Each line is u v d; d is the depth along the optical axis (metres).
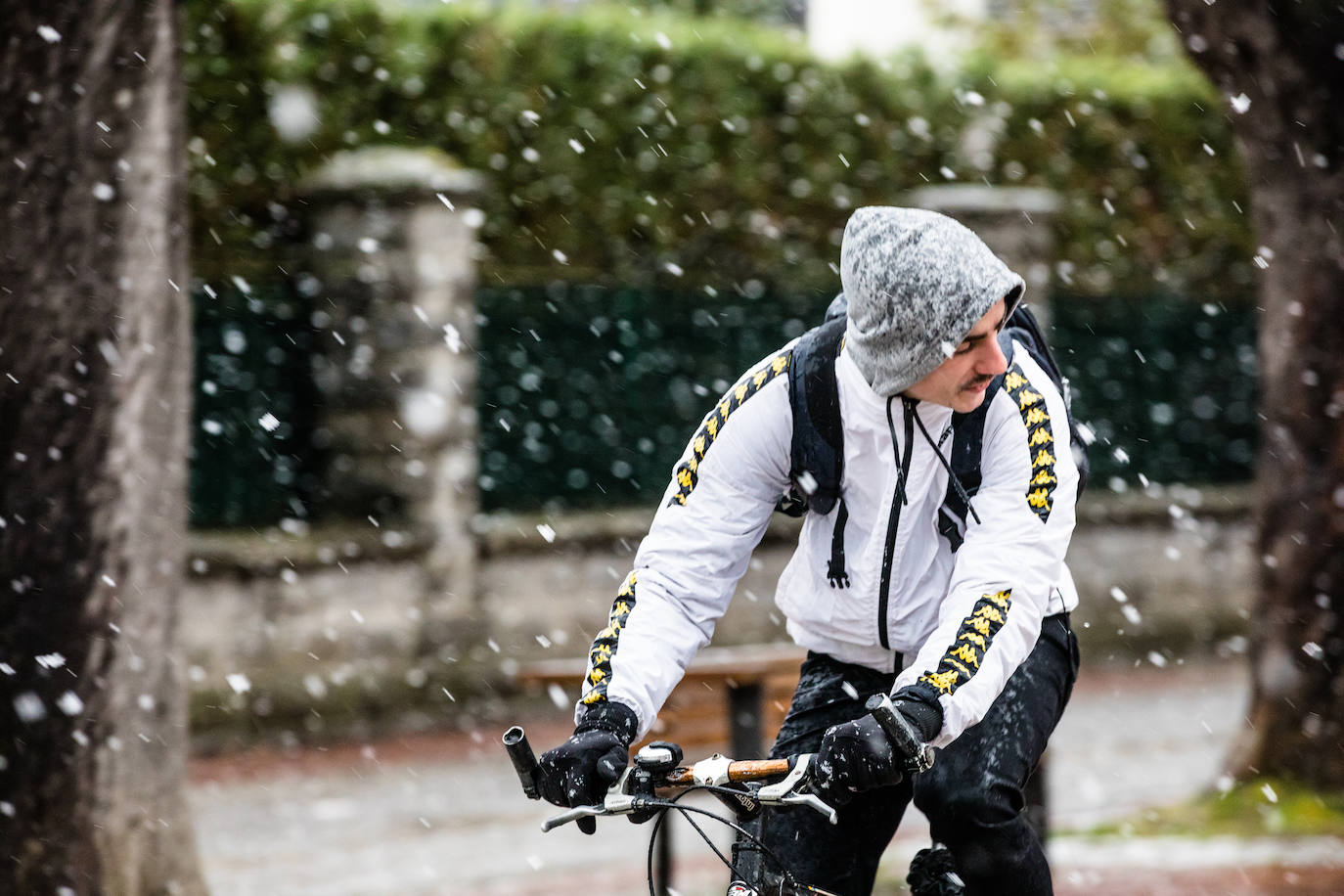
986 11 58.41
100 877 14.98
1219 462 41.22
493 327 31.84
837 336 7.86
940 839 7.75
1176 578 38.91
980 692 7.07
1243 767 22.31
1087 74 41.25
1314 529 21.97
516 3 34.47
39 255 14.87
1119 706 31.61
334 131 31.34
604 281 34.50
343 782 25.09
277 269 30.33
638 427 33.38
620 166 34.50
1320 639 21.92
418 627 29.80
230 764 26.56
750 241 36.22
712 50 35.69
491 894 18.28
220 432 29.38
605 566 32.22
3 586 14.84
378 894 18.34
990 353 7.32
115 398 15.19
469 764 26.52
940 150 38.66
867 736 6.66
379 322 29.83
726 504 7.96
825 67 37.19
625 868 19.42
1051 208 36.41
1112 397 39.34
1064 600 8.20
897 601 8.00
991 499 7.63
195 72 29.86
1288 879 17.95
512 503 32.00
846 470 7.86
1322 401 22.02
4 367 14.84
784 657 15.39
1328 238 21.81
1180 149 42.03
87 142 15.01
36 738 14.84
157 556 15.55
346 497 30.00
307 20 30.95
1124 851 19.58
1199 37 21.77
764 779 6.92
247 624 28.05
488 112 33.03
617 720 7.34
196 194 29.86
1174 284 42.28
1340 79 21.25
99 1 14.94
